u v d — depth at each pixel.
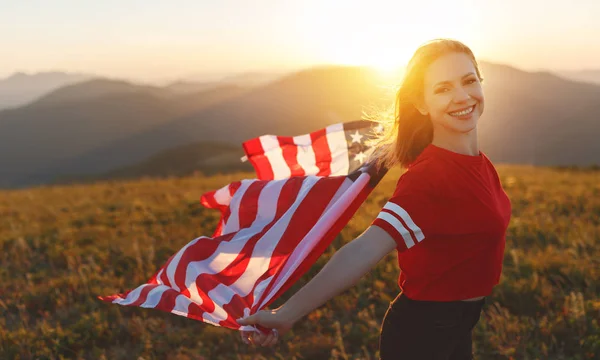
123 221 10.57
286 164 3.55
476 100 2.39
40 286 7.03
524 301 5.88
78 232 9.72
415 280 2.52
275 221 3.08
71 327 5.75
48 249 8.70
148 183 17.83
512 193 12.62
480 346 5.09
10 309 6.54
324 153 3.52
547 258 7.02
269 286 2.72
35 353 5.32
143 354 5.30
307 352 5.21
